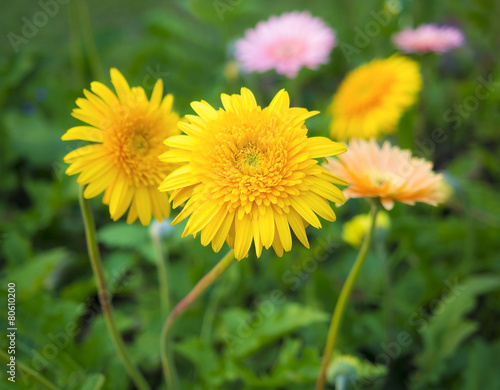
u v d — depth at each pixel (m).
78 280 1.03
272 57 1.07
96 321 0.88
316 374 0.82
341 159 0.74
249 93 0.69
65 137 0.69
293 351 0.83
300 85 1.24
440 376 0.89
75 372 0.84
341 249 1.00
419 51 1.05
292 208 0.65
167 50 1.25
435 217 1.01
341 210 0.98
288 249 0.63
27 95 1.25
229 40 1.28
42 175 1.16
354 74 0.97
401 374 0.92
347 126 0.95
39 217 1.05
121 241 0.93
